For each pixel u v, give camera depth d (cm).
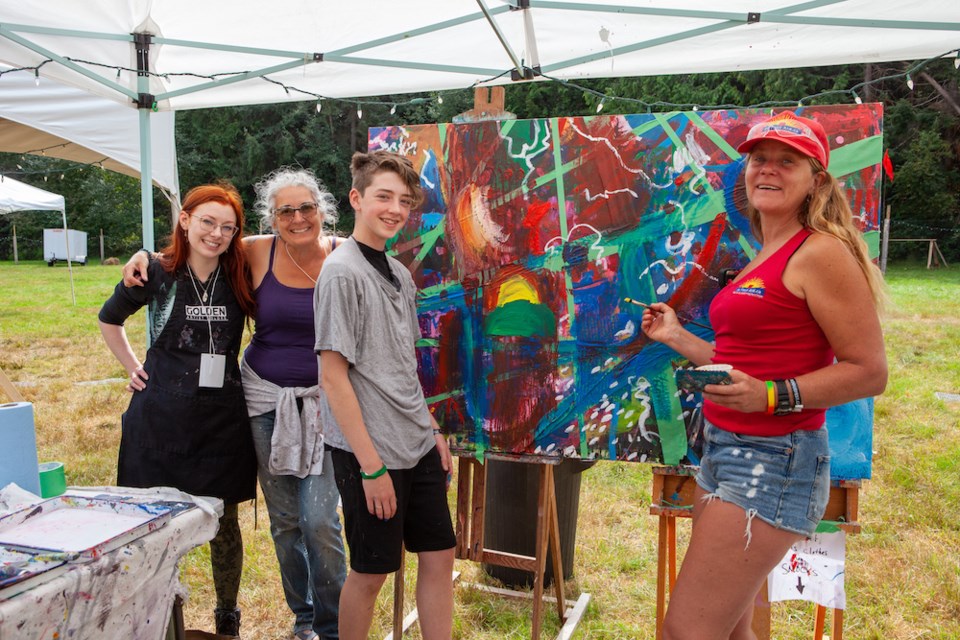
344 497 211
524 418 251
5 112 605
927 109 2239
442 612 221
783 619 309
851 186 216
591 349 243
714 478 184
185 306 251
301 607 278
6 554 141
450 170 253
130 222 3319
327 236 278
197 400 249
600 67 420
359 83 464
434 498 223
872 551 373
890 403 670
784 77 2053
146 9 357
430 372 260
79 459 513
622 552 377
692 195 229
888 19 325
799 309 167
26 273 2377
